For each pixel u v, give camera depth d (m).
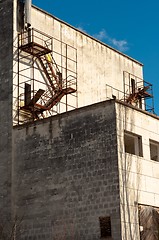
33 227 28.69
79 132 28.05
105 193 25.98
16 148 31.12
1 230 30.17
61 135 28.92
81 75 38.88
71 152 28.11
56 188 28.25
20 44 33.50
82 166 27.36
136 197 26.44
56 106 35.50
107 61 41.91
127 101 41.41
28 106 32.12
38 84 34.31
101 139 26.94
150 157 29.27
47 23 36.78
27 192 29.67
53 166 28.80
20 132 31.22
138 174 27.09
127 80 43.66
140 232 25.98
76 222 26.75
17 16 33.97
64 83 36.56
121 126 26.94
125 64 43.97
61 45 37.59
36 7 36.06
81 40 39.72
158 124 29.98
